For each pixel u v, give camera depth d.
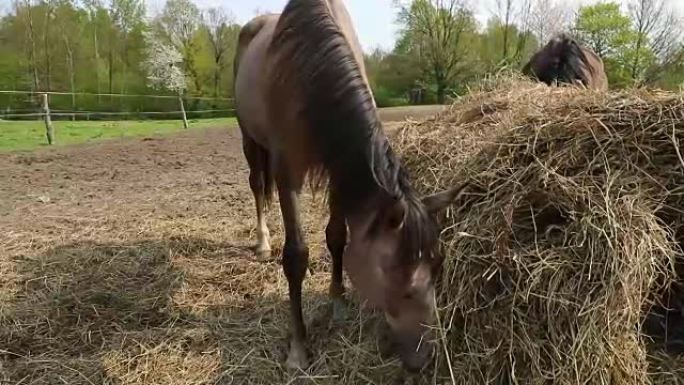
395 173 2.08
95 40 29.66
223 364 2.82
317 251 4.20
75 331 3.18
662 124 2.46
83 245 4.44
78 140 12.81
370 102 2.29
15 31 27.08
